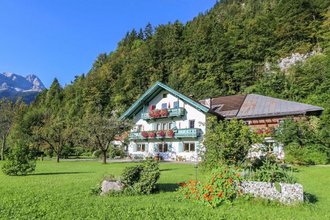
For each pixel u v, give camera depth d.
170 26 111.12
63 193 12.44
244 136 15.26
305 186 14.21
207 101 42.97
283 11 78.31
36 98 133.75
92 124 33.75
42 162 38.34
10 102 56.41
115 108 80.81
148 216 8.50
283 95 55.84
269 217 8.53
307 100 50.47
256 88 62.59
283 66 67.19
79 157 56.62
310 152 26.80
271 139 30.08
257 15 95.31
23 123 59.59
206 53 79.69
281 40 73.81
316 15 74.00
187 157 40.78
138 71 91.31
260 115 36.19
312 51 66.75
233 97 44.53
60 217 8.41
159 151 44.66
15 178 18.69
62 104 108.31
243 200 10.34
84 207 9.62
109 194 11.81
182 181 16.03
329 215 8.84
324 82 51.66
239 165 12.66
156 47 96.12
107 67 106.62
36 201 10.66
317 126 30.59
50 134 41.09
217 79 72.75
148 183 12.37
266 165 11.41
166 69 88.50
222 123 17.09
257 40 75.62
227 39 81.06
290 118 31.81
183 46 90.94
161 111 42.94
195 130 39.22
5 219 8.14
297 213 9.04
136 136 46.00
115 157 49.88
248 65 70.19
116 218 8.30
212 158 16.81
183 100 42.16
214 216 8.58
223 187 10.47
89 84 98.31
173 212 9.01
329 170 20.59
